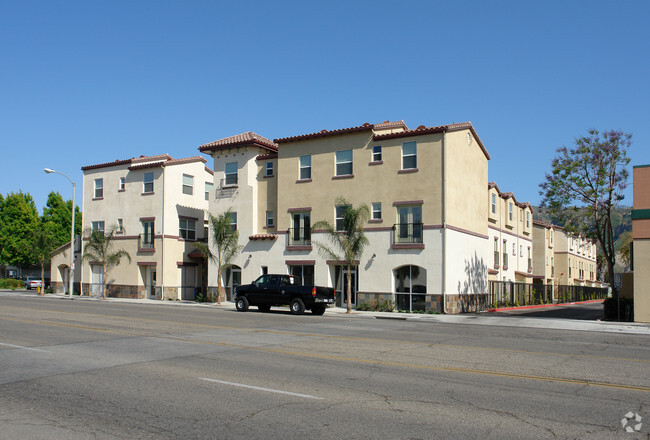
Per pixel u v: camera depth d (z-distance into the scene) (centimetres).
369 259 3092
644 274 2312
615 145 3275
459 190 3145
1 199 6588
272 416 735
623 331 2038
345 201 3116
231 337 1578
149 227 4116
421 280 2973
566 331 2023
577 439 646
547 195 3412
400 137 3070
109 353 1261
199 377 991
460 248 3122
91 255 4200
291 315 2569
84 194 4541
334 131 3244
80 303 3167
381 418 729
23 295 4381
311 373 1034
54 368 1076
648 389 920
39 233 5372
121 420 719
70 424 702
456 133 3131
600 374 1051
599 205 3312
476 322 2381
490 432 670
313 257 3278
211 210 3725
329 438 645
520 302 4097
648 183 2334
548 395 870
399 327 2022
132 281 4147
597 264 8019
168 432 668
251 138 3578
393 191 3062
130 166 4231
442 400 830
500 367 1117
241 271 3547
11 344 1394
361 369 1079
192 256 4122
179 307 3162
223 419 721
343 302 3189
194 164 4288
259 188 3594
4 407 786
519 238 4797
